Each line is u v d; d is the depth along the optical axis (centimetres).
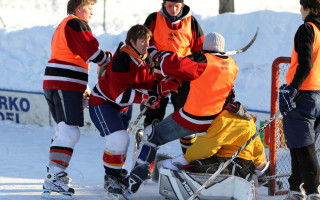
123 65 1110
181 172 1124
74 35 1139
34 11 5456
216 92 1095
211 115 1118
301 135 1071
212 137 1127
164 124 1159
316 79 1061
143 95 1130
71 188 1188
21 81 2169
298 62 1023
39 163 1556
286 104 1030
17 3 5628
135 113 1934
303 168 1081
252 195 1066
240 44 2031
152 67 1188
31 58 2256
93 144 1839
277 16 2039
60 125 1184
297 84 1020
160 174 1171
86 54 1140
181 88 1267
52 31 2334
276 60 1230
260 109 1764
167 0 1249
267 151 1642
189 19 1290
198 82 1090
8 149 1738
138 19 5112
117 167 1187
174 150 1756
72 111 1171
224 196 1104
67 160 1185
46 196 1179
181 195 1133
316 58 1051
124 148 1175
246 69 1931
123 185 1198
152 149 1164
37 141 1862
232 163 1134
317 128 1105
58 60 1173
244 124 1142
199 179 1102
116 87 1114
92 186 1311
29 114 2125
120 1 5609
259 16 2069
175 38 1271
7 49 2322
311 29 1027
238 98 1842
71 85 1170
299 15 2019
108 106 1170
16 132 2011
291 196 1145
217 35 1107
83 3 1173
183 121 1127
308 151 1076
